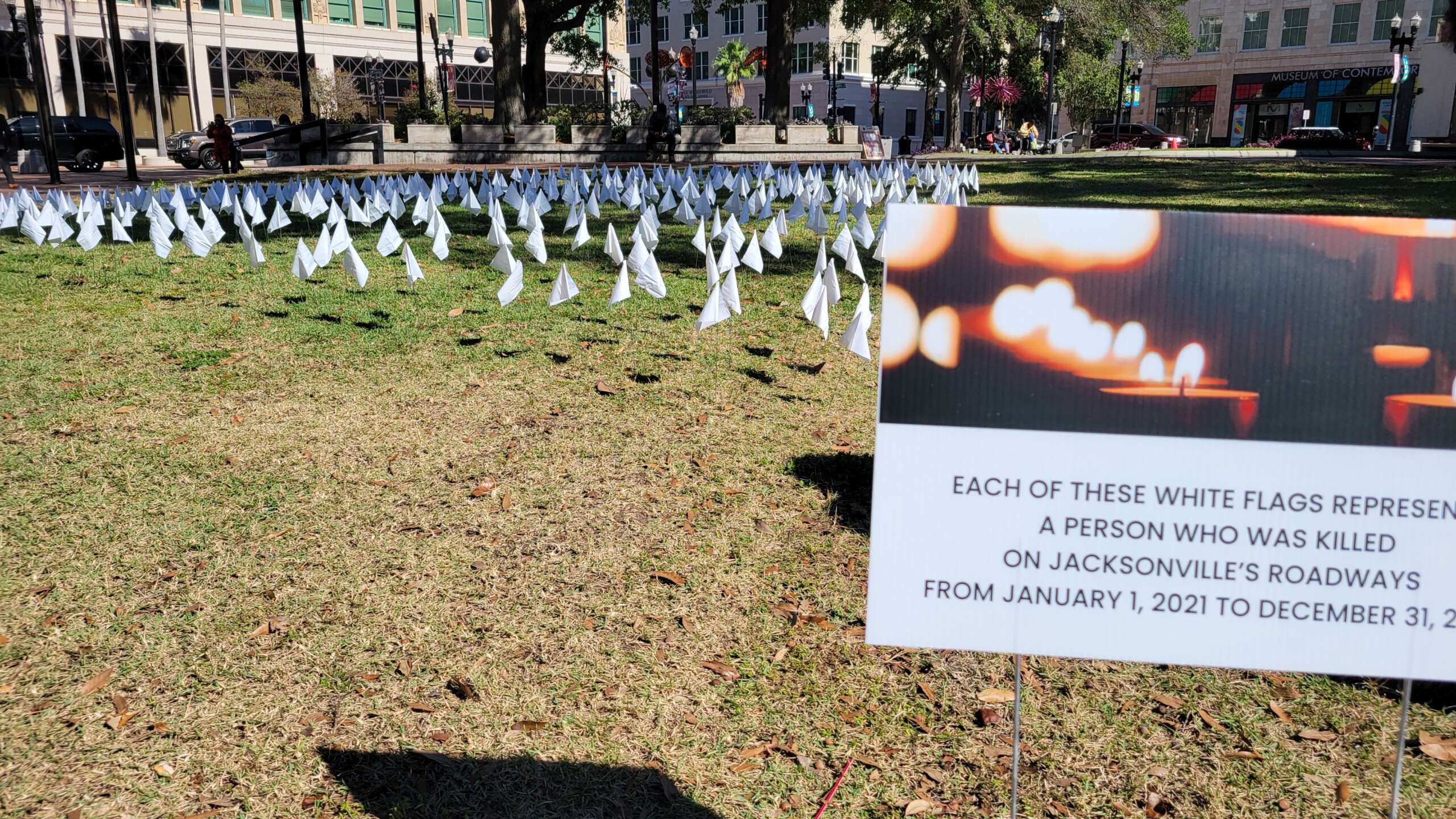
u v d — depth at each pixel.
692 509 3.99
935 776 2.56
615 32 61.84
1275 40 59.41
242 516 3.86
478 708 2.79
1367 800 2.44
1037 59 49.06
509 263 5.72
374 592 3.36
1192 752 2.64
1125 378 1.61
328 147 26.05
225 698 2.80
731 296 5.15
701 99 77.56
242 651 3.02
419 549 3.65
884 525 1.69
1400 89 53.53
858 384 5.57
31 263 8.42
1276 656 1.67
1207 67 62.09
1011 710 2.82
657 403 5.18
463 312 6.86
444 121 31.45
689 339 6.34
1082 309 1.59
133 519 3.81
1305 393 1.58
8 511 3.85
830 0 36.91
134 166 22.09
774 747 2.67
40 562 3.48
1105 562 1.67
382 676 2.92
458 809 2.41
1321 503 1.61
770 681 2.95
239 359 5.75
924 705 2.85
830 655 3.08
